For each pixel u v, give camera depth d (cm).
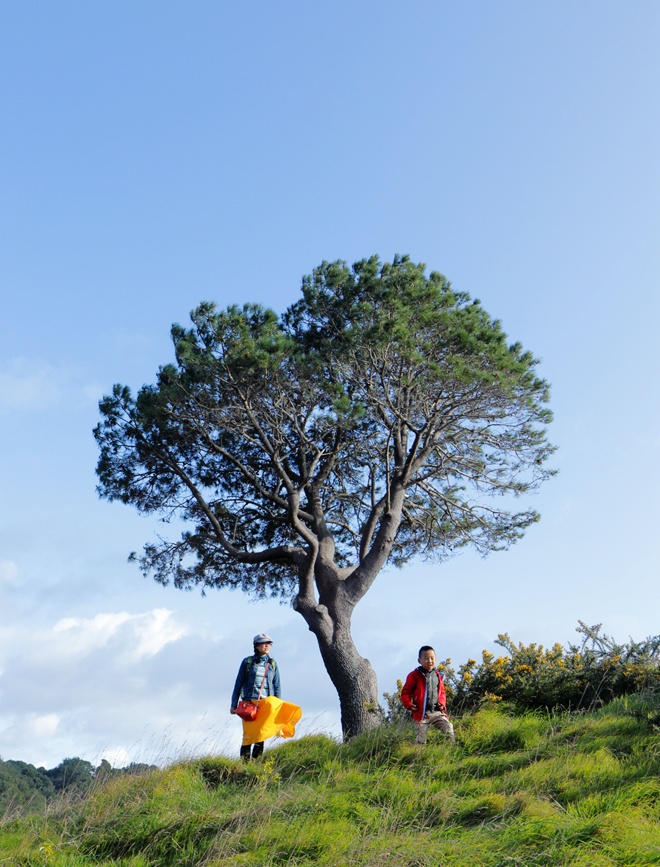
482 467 1938
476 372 1588
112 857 808
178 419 1778
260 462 1938
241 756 1146
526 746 987
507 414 1802
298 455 1884
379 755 1007
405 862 667
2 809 965
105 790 987
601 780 800
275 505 1942
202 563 1973
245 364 1631
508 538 1983
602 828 670
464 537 2005
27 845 830
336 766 995
